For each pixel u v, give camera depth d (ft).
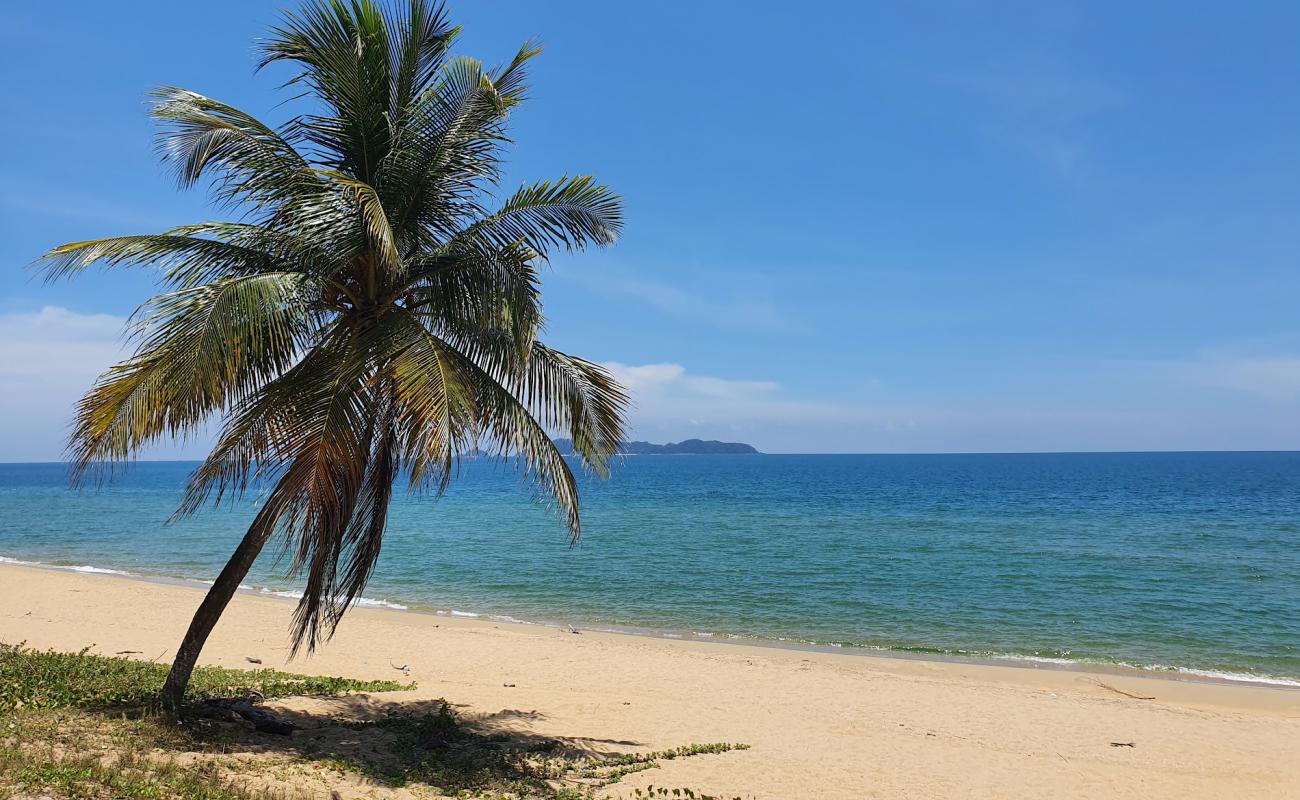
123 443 23.34
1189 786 32.19
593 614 75.31
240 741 27.61
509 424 28.07
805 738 37.09
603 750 32.76
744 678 49.93
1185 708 44.83
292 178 27.35
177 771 21.91
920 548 125.49
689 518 186.60
